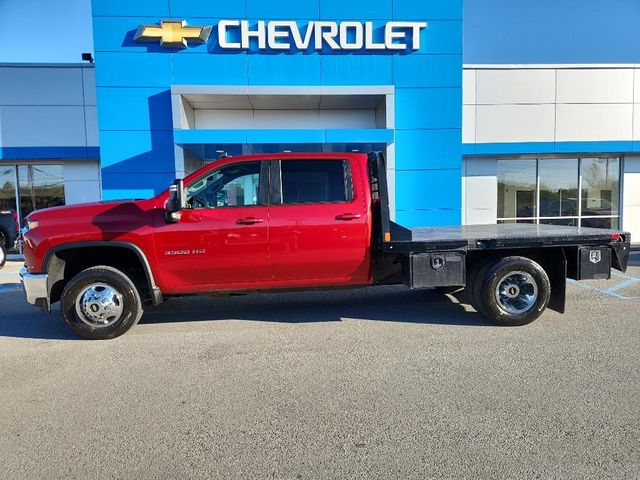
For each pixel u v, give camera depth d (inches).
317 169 215.9
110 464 111.7
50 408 141.7
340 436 122.5
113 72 459.8
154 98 465.1
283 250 210.4
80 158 542.3
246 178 212.5
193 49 466.6
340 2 478.0
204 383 158.6
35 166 558.3
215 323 233.5
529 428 124.3
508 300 220.8
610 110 545.0
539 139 540.7
